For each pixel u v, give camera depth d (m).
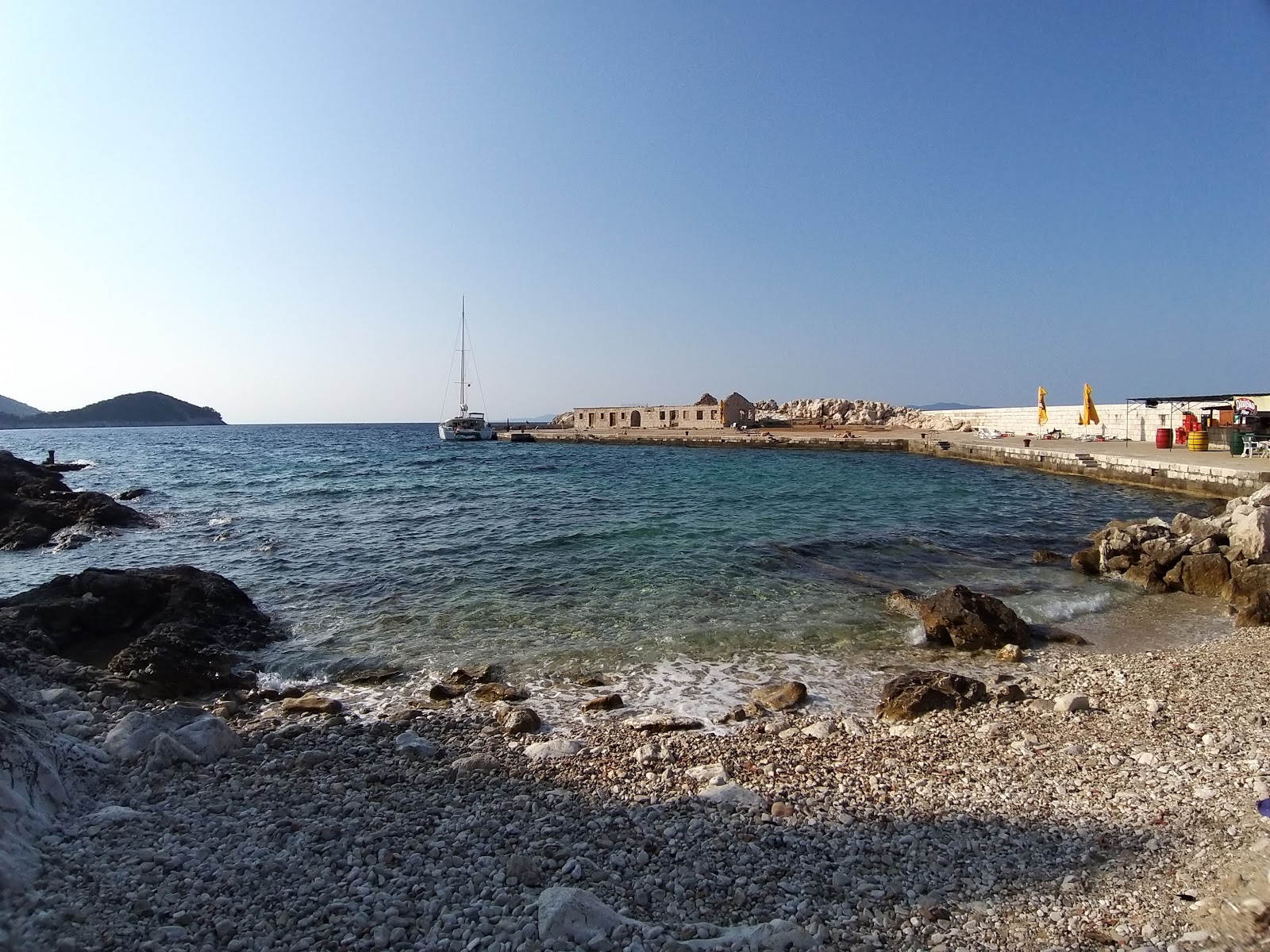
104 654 11.67
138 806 6.50
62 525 25.00
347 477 46.62
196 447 96.56
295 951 4.41
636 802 6.78
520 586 16.45
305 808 6.54
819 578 17.22
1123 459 33.59
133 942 4.45
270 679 11.20
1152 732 8.22
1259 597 13.69
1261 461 29.73
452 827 6.17
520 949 4.31
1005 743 8.15
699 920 4.86
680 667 11.51
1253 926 4.29
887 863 5.60
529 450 85.69
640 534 22.72
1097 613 14.72
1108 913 4.74
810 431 93.31
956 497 32.38
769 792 6.97
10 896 4.71
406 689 10.73
